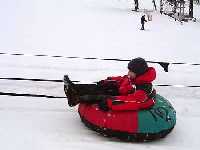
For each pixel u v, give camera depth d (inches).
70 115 286.0
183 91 378.3
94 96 251.4
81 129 260.2
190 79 463.8
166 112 250.8
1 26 925.2
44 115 283.3
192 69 531.2
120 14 1621.6
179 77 470.0
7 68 463.2
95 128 247.9
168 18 1683.1
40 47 675.4
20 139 240.1
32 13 1311.5
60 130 257.0
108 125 241.1
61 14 1381.6
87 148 233.6
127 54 663.8
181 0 2038.6
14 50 627.2
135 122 240.1
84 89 269.6
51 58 546.0
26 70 458.3
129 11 1802.4
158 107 251.8
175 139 259.0
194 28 1363.2
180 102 341.7
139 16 1592.0
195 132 273.6
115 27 1141.7
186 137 263.6
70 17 1301.7
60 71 465.1
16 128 256.4
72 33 906.7
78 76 444.5
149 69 249.0
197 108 327.0
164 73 486.3
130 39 885.2
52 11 1459.2
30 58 535.2
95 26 1119.0
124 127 239.5
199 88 393.4
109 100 244.1
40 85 367.9
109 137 249.4
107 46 743.7
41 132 252.2
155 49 750.5
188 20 1699.1
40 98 322.7
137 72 245.0
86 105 258.4
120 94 259.3
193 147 248.4
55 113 288.7
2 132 248.8
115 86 269.3
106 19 1357.0
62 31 931.3
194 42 932.6
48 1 1797.5
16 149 226.7
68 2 1863.9
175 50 756.6
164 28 1263.5
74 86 256.1
